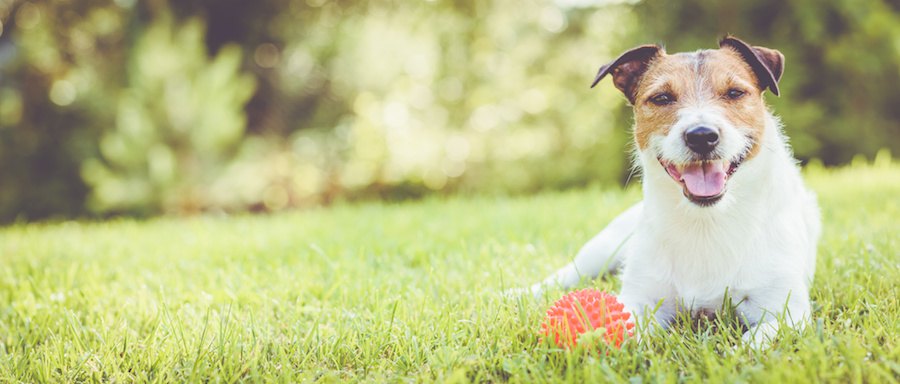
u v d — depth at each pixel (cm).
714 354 249
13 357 298
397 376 255
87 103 1177
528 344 276
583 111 1244
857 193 670
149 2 1269
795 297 293
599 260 379
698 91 301
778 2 1112
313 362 279
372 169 1282
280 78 1309
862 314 300
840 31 1145
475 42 1341
